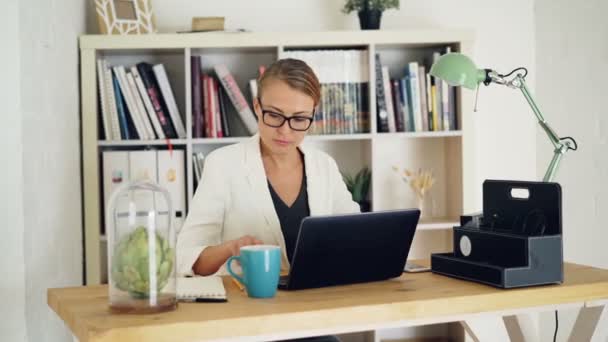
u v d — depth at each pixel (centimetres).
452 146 337
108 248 133
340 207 222
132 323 121
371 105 317
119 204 131
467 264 163
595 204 303
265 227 205
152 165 309
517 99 354
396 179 348
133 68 312
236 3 336
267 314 128
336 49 327
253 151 209
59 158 266
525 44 354
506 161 354
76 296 148
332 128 321
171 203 135
